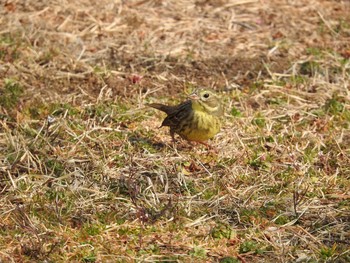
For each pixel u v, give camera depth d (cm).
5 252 1110
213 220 1205
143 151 1398
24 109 1503
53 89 1598
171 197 1260
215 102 1376
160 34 1852
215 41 1839
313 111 1553
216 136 1455
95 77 1650
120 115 1502
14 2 1905
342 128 1492
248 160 1377
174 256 1114
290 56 1786
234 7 1988
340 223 1205
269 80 1677
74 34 1820
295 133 1469
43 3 1912
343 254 1125
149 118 1509
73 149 1376
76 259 1105
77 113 1506
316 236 1175
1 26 1812
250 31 1895
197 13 1948
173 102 1576
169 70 1711
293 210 1229
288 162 1377
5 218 1191
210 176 1320
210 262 1110
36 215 1195
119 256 1110
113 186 1282
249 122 1503
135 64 1723
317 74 1700
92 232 1160
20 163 1330
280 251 1136
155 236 1160
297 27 1922
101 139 1413
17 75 1636
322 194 1277
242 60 1759
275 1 2028
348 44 1856
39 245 1111
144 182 1294
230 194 1273
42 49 1741
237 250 1143
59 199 1240
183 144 1432
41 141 1388
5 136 1398
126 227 1177
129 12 1923
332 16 1983
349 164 1377
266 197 1268
